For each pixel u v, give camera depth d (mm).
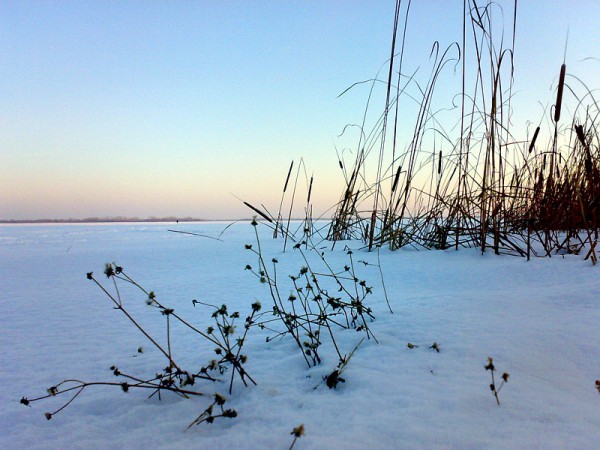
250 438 854
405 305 1903
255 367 1268
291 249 4777
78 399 1102
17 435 920
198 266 3787
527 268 2652
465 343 1354
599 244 3250
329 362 1259
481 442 810
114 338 1672
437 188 4121
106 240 7953
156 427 932
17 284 3035
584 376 1196
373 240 4582
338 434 848
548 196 3307
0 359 1438
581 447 791
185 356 1419
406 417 906
